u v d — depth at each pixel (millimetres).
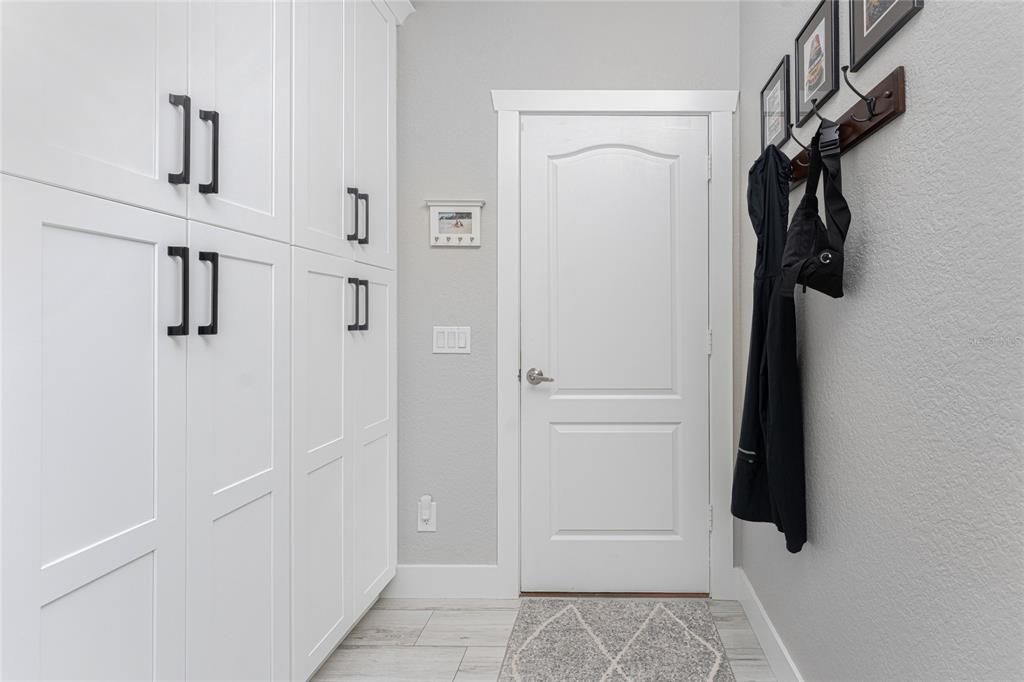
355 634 2301
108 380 1066
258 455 1543
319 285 1884
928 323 1110
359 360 2199
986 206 940
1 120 871
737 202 2605
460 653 2154
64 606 987
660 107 2596
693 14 2594
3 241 877
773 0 2131
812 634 1714
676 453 2631
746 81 2492
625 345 2635
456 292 2641
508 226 2627
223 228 1379
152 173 1160
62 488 979
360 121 2207
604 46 2607
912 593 1171
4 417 885
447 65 2631
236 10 1441
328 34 1948
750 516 1909
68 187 977
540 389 2650
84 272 1019
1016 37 867
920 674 1142
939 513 1075
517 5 2619
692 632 2297
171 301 1212
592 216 2641
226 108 1402
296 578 1729
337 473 2020
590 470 2646
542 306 2650
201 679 1323
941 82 1063
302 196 1766
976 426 968
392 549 2545
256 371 1530
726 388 2600
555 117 2641
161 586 1197
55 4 953
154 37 1163
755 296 1913
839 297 1441
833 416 1559
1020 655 869
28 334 918
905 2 1162
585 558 2646
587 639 2248
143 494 1148
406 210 2646
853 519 1440
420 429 2650
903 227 1203
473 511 2646
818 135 1434
